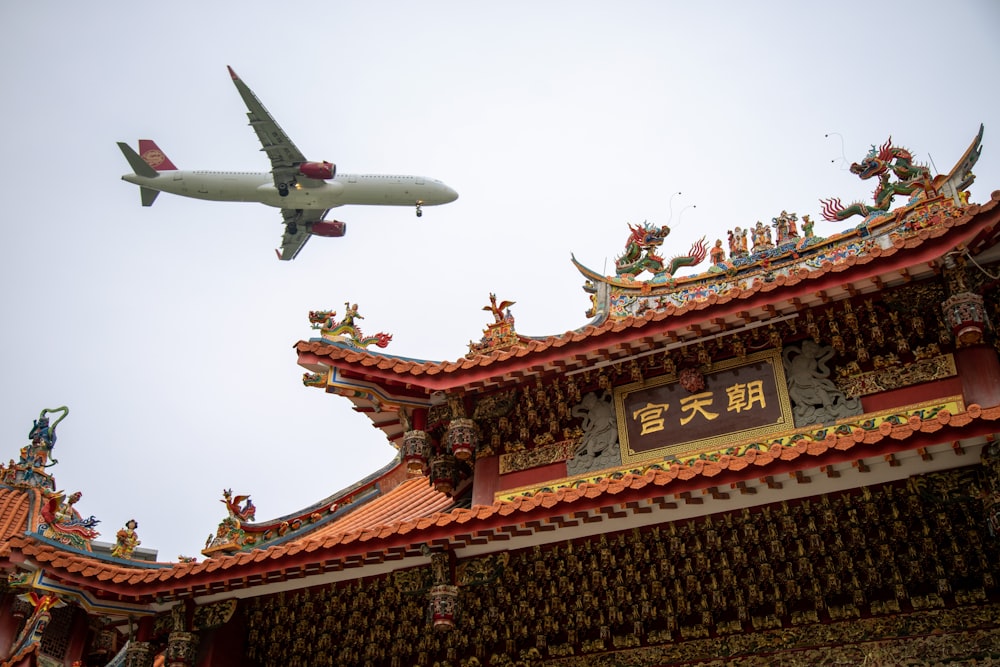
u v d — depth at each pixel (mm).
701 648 17312
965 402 17172
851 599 16531
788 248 21719
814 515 16156
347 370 20516
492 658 19000
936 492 15156
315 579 19141
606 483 15969
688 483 15352
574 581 18031
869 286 17609
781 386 18750
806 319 18578
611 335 18953
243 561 18391
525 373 19781
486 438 21234
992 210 16203
